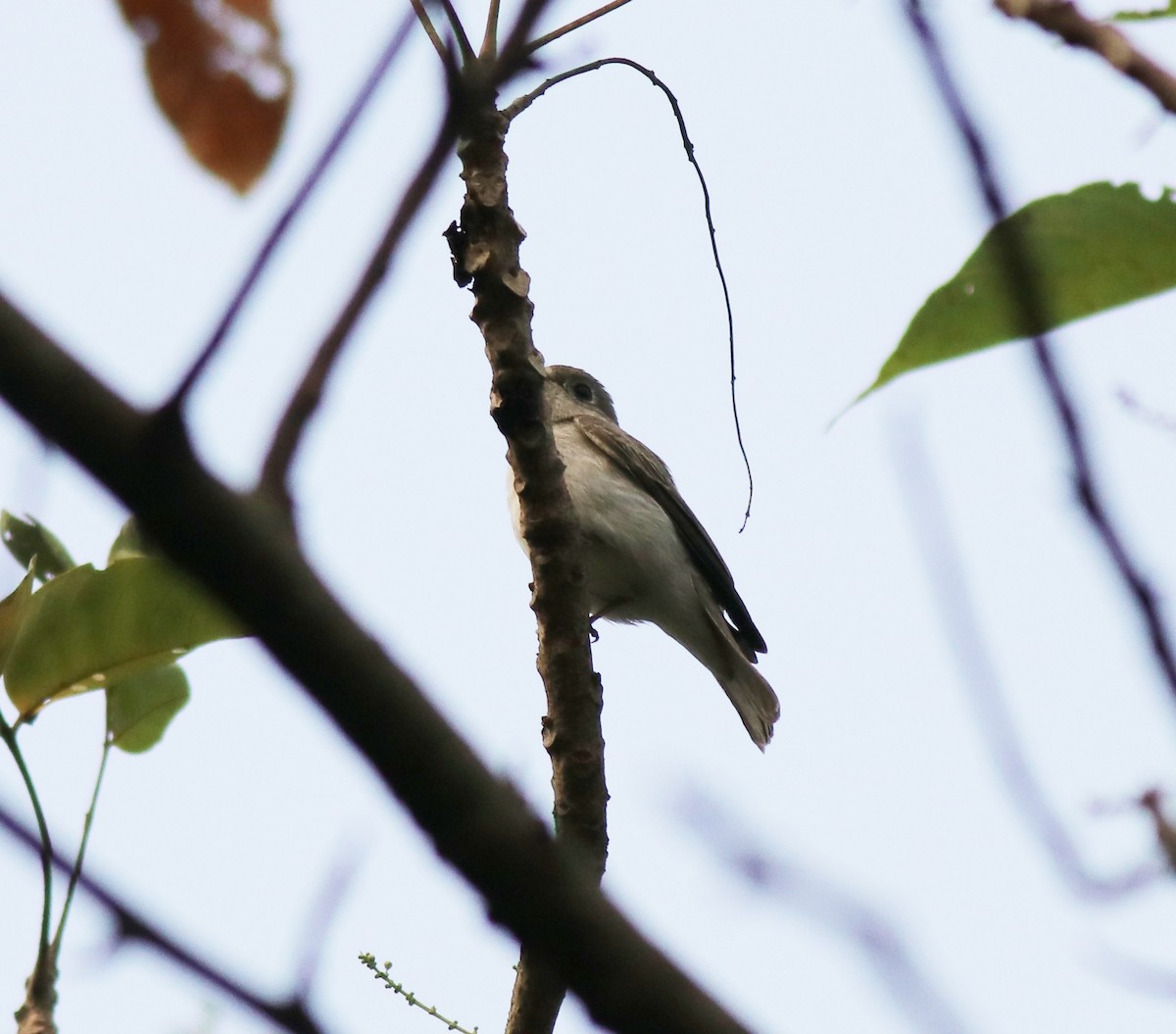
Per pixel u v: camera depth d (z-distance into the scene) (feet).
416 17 10.77
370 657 10.30
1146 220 13.73
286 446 10.68
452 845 10.61
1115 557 11.19
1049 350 11.39
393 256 11.09
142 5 13.80
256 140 13.82
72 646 19.75
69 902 18.31
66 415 9.64
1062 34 13.52
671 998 10.88
